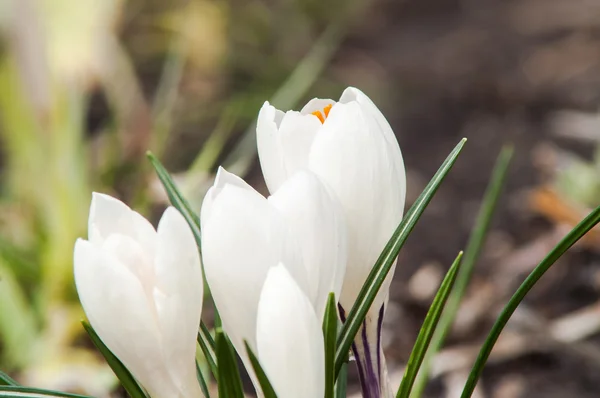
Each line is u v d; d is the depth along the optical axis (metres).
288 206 0.50
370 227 0.52
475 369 0.52
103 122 1.41
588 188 0.96
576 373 0.78
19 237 1.01
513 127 1.38
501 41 1.78
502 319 0.52
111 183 1.12
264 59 1.62
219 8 1.60
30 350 0.83
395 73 1.66
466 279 0.60
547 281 0.92
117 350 0.51
